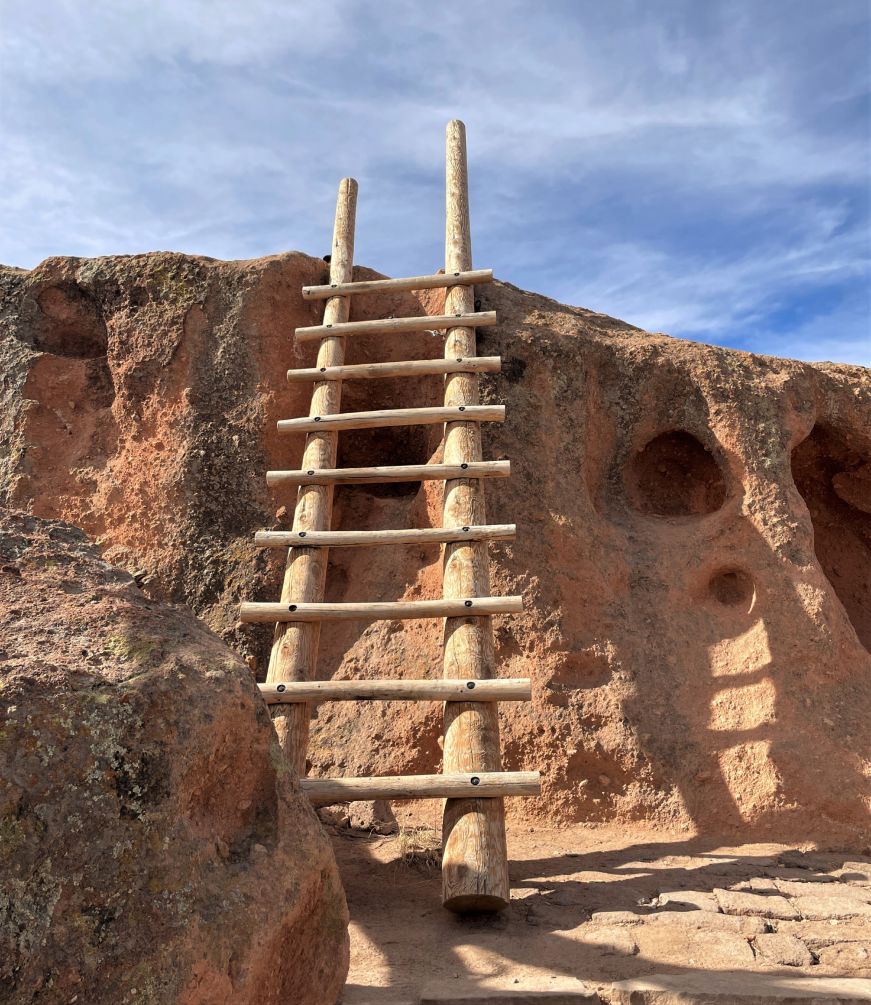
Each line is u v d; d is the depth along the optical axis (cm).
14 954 183
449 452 542
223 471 598
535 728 519
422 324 599
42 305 659
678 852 456
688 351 642
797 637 544
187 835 215
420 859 436
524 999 265
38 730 206
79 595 260
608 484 631
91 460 623
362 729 544
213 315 632
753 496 590
